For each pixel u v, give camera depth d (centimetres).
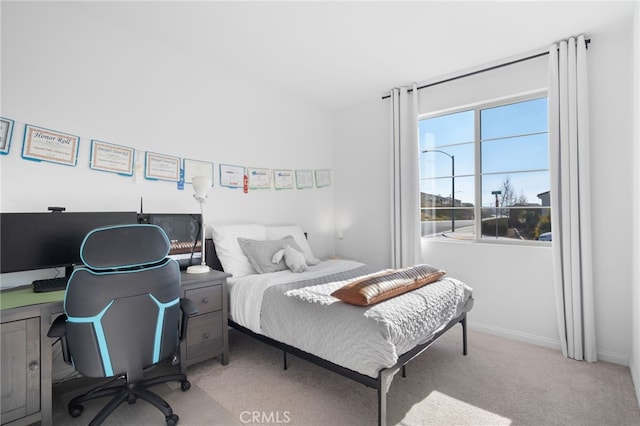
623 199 234
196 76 289
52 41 209
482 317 301
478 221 315
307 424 166
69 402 174
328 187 420
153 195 259
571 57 246
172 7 218
